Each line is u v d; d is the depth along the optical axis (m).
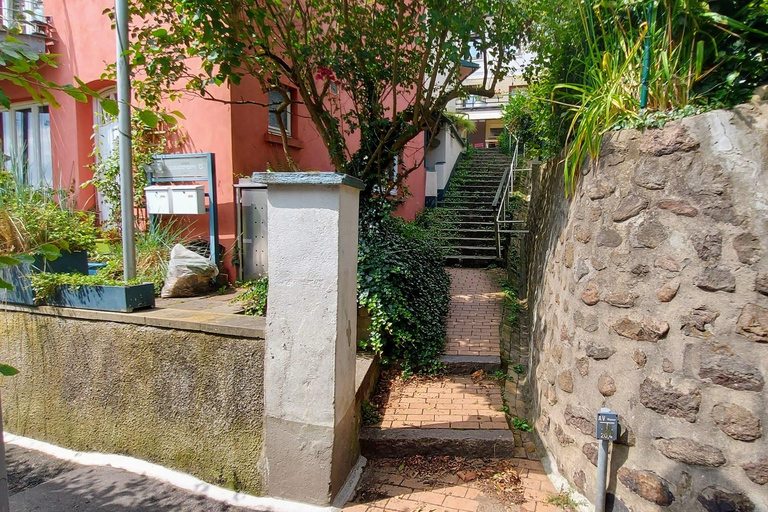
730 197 2.04
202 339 3.14
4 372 1.42
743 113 2.03
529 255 5.82
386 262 4.32
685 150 2.17
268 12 4.33
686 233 2.16
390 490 2.86
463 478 2.92
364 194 4.98
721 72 2.26
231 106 5.49
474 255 8.09
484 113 16.70
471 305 5.78
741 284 2.01
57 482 3.27
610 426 2.33
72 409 3.66
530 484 2.84
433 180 10.27
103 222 5.93
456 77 4.87
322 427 2.73
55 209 4.54
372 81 4.87
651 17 2.40
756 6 2.15
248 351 2.98
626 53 2.63
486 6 4.34
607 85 2.62
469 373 4.17
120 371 3.45
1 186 4.54
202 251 5.56
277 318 2.77
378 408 3.58
